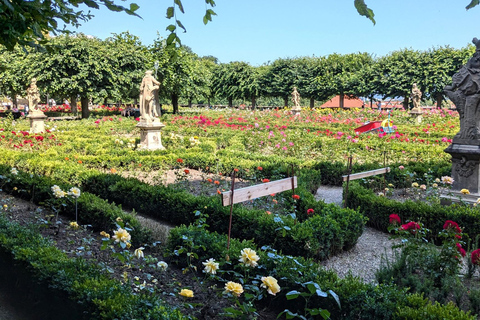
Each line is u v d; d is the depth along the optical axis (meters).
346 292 3.39
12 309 3.74
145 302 3.01
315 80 44.09
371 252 5.38
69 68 24.94
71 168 7.98
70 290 3.21
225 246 4.42
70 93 25.30
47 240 4.39
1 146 12.44
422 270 4.12
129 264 3.95
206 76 39.69
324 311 2.46
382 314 3.13
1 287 4.14
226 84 47.97
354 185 7.19
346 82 41.97
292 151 12.24
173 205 6.29
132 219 5.14
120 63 27.44
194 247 4.14
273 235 5.06
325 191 8.75
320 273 3.74
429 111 28.61
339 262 5.03
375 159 11.06
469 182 6.53
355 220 5.39
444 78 36.00
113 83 26.09
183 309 3.50
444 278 3.85
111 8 2.48
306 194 6.42
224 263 3.89
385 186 7.80
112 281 3.39
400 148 12.07
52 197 5.98
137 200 6.84
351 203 6.95
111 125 19.33
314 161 9.90
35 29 3.25
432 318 2.94
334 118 25.27
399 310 3.06
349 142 13.18
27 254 3.79
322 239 4.92
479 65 6.16
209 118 22.66
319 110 32.75
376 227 6.39
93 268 3.67
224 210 5.65
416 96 24.09
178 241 4.61
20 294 3.89
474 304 3.54
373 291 3.36
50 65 24.02
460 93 6.43
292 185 4.86
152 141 12.11
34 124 15.83
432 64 37.09
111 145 12.64
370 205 6.40
